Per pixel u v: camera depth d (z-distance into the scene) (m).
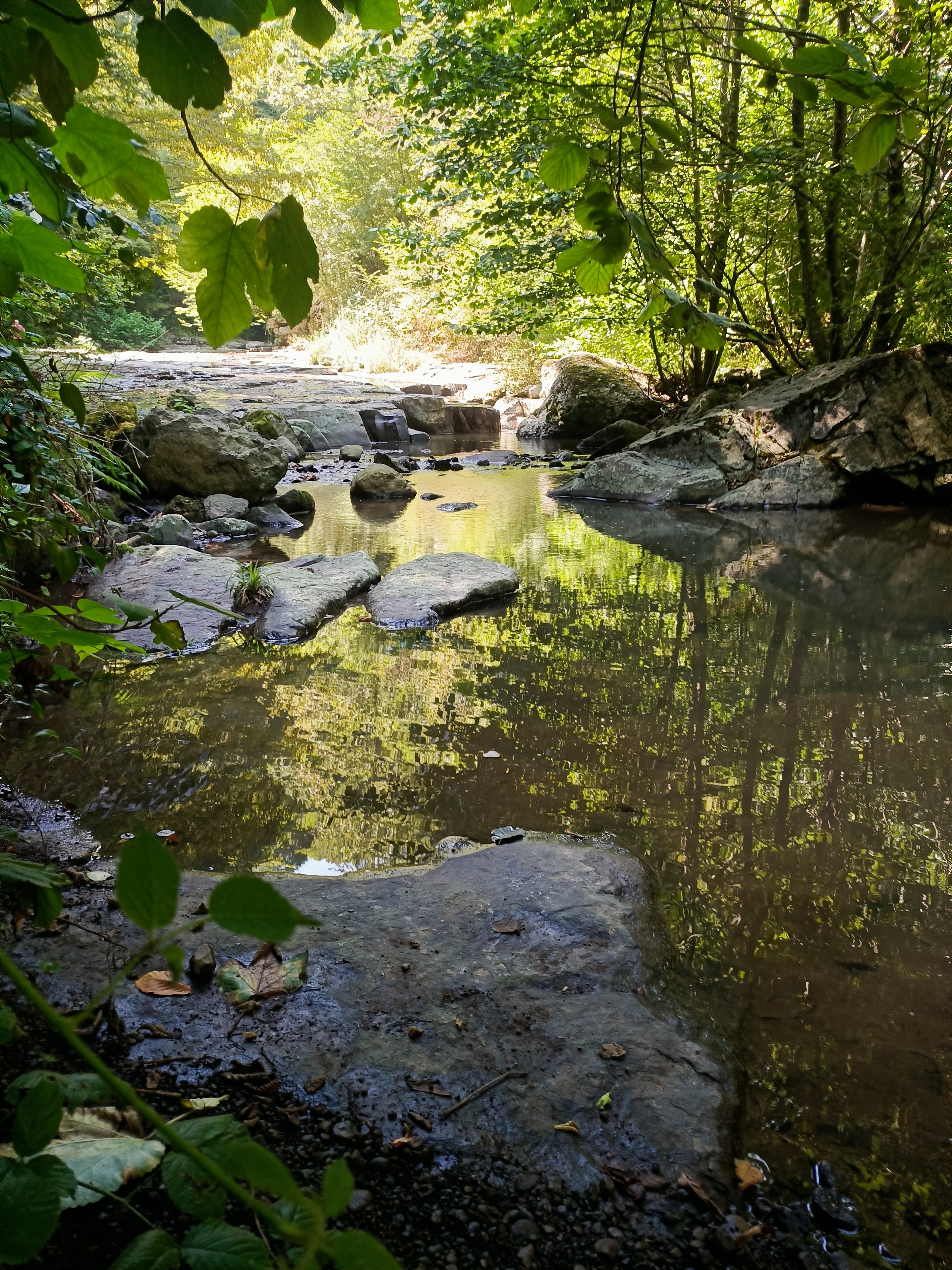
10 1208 0.62
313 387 17.55
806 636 4.91
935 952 2.27
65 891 2.37
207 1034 1.87
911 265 9.05
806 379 9.80
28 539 3.14
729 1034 1.96
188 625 4.86
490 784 3.16
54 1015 0.47
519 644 4.77
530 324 13.30
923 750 3.47
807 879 2.60
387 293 27.36
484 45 9.36
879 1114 1.74
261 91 25.88
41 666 1.60
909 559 6.80
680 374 15.52
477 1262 1.42
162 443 8.25
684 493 9.42
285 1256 1.34
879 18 7.56
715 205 9.47
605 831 2.86
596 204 1.32
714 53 1.69
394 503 9.48
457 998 2.02
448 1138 1.64
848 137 8.23
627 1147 1.63
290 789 3.10
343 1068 1.80
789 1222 1.50
